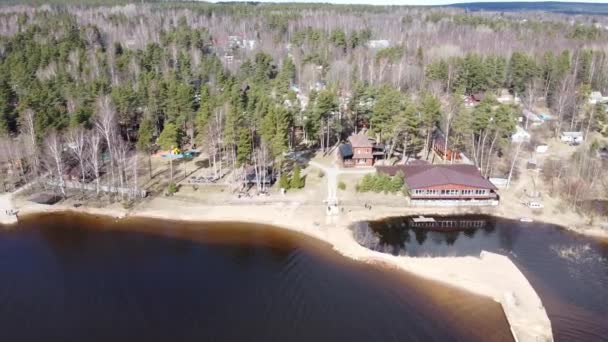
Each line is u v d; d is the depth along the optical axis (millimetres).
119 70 144250
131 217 81312
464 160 99438
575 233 75875
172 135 96375
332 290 60281
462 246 71812
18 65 130250
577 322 53812
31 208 83938
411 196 84250
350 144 105188
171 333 52281
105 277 63719
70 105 109750
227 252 70312
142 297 59031
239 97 112375
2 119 98688
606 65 151500
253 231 76250
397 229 77188
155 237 74938
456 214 82250
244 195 87438
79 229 77625
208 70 147375
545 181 92688
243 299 58531
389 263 66250
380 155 103062
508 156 103000
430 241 73312
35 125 96375
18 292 60219
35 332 52469
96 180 89938
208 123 97500
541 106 139250
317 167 99250
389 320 54312
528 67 142625
